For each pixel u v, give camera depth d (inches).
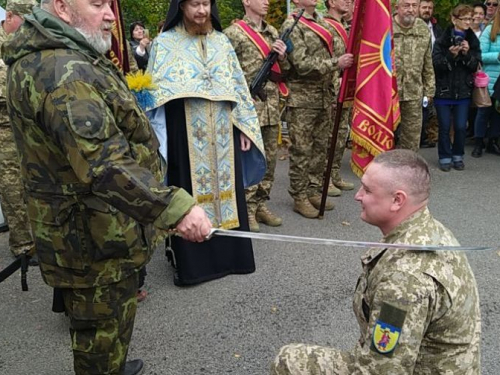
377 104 171.9
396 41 211.5
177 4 131.0
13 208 158.1
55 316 132.3
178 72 132.6
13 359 115.3
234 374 109.0
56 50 74.5
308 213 194.1
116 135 73.6
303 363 69.9
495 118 264.5
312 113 189.2
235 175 146.0
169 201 72.7
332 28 201.6
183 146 137.9
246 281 147.0
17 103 75.7
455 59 237.5
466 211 198.5
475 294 67.1
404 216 68.6
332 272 151.1
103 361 88.4
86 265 81.8
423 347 66.3
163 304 136.1
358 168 179.2
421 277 62.5
